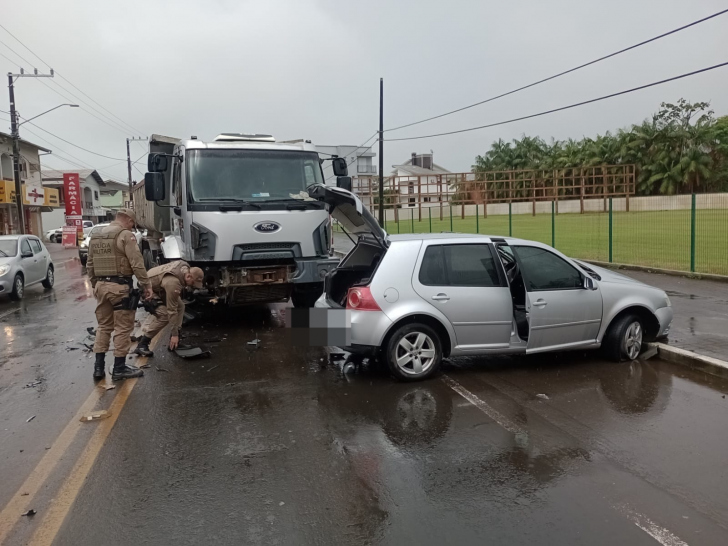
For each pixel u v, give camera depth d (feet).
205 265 26.96
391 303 18.44
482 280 19.30
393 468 12.85
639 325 21.21
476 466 12.88
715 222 78.48
